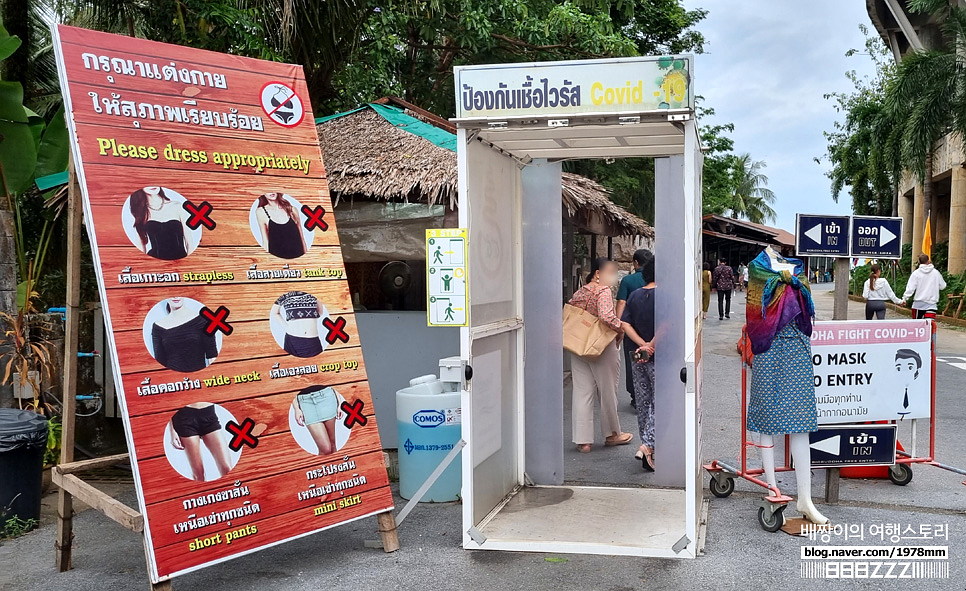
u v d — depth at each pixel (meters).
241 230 4.30
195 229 4.12
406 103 8.51
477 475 4.85
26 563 4.55
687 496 4.41
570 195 7.89
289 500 4.23
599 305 6.70
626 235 11.62
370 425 4.68
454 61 14.24
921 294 14.83
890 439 5.36
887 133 27.09
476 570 4.31
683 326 5.66
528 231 5.86
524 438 5.91
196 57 4.32
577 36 12.86
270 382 4.27
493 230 5.14
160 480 3.80
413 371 6.86
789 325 4.75
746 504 5.43
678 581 4.10
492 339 5.16
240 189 4.34
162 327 3.92
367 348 6.93
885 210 39.47
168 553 3.77
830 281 62.94
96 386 7.30
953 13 20.25
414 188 6.68
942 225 33.22
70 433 4.43
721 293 22.27
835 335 5.48
